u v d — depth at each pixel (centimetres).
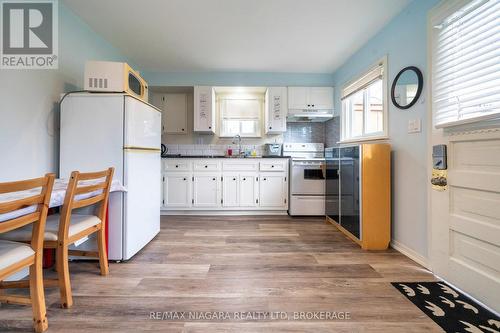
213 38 281
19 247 113
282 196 366
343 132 357
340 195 285
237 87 391
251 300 148
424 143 195
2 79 169
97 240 183
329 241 254
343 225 277
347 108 355
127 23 249
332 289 161
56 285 139
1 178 167
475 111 150
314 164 354
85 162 196
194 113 384
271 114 386
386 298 150
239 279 173
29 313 136
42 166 197
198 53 321
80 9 225
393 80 236
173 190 359
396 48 232
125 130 196
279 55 328
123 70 198
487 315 134
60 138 198
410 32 212
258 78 391
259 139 424
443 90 173
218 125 421
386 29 249
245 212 371
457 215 160
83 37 246
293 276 178
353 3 216
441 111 174
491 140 137
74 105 196
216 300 148
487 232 140
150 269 188
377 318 132
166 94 415
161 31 265
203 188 361
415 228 205
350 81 330
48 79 204
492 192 137
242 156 378
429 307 141
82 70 244
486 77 143
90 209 190
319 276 178
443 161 168
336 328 124
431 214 183
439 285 165
